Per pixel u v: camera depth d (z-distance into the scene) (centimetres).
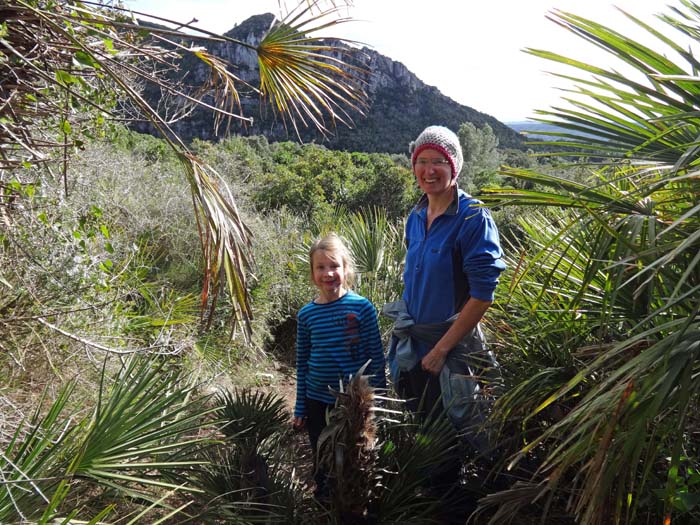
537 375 235
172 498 259
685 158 145
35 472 194
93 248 383
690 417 193
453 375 274
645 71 169
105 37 240
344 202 1585
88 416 240
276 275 646
